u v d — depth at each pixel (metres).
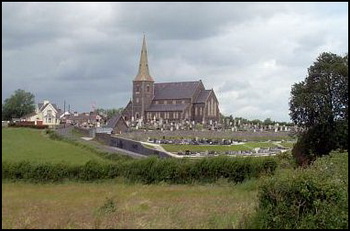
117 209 20.61
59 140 55.09
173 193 29.73
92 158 44.22
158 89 173.88
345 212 16.28
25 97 108.81
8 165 32.12
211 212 19.62
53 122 112.88
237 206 21.48
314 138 74.62
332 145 72.50
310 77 78.88
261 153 74.44
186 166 38.06
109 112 173.25
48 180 33.44
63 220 17.59
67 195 26.00
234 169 37.72
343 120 73.38
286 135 109.50
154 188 33.59
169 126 110.62
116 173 37.31
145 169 37.84
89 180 36.03
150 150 63.41
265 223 16.36
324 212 16.22
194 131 100.06
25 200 22.17
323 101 75.44
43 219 17.70
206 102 162.12
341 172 20.73
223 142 91.38
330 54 78.69
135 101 171.62
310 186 16.67
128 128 98.19
